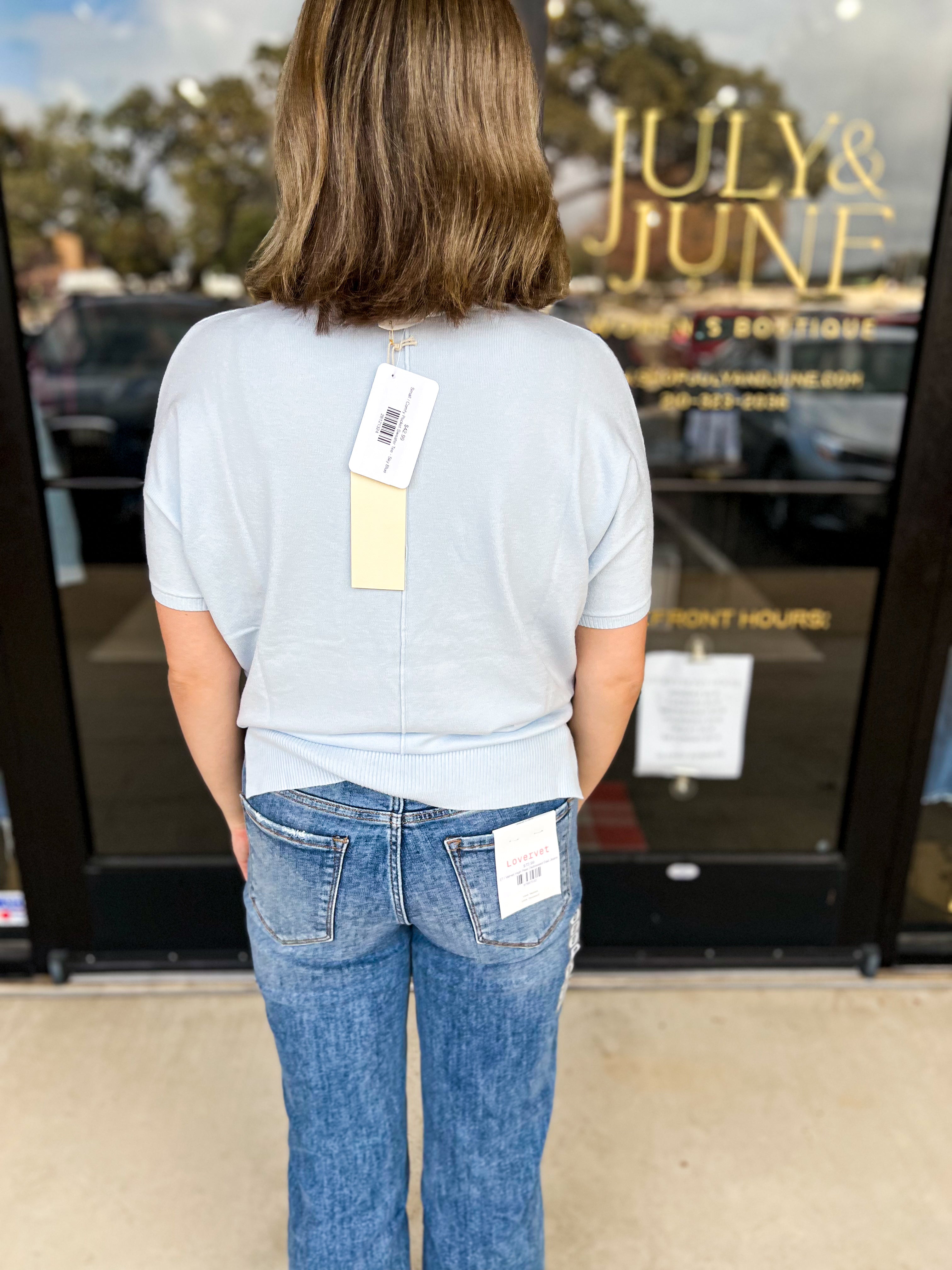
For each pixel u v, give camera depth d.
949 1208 1.57
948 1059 1.88
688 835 2.10
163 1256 1.48
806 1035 1.93
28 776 1.92
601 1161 1.64
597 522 0.87
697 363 1.82
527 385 0.80
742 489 1.89
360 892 0.94
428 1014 1.05
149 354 2.03
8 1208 1.55
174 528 0.86
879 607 1.89
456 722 0.89
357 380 0.79
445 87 0.74
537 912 0.97
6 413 1.72
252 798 0.96
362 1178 1.12
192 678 0.96
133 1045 1.89
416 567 0.83
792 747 2.06
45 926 2.04
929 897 2.14
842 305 1.77
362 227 0.76
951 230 1.69
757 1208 1.56
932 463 1.81
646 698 2.05
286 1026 1.04
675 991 2.05
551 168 1.71
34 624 1.83
